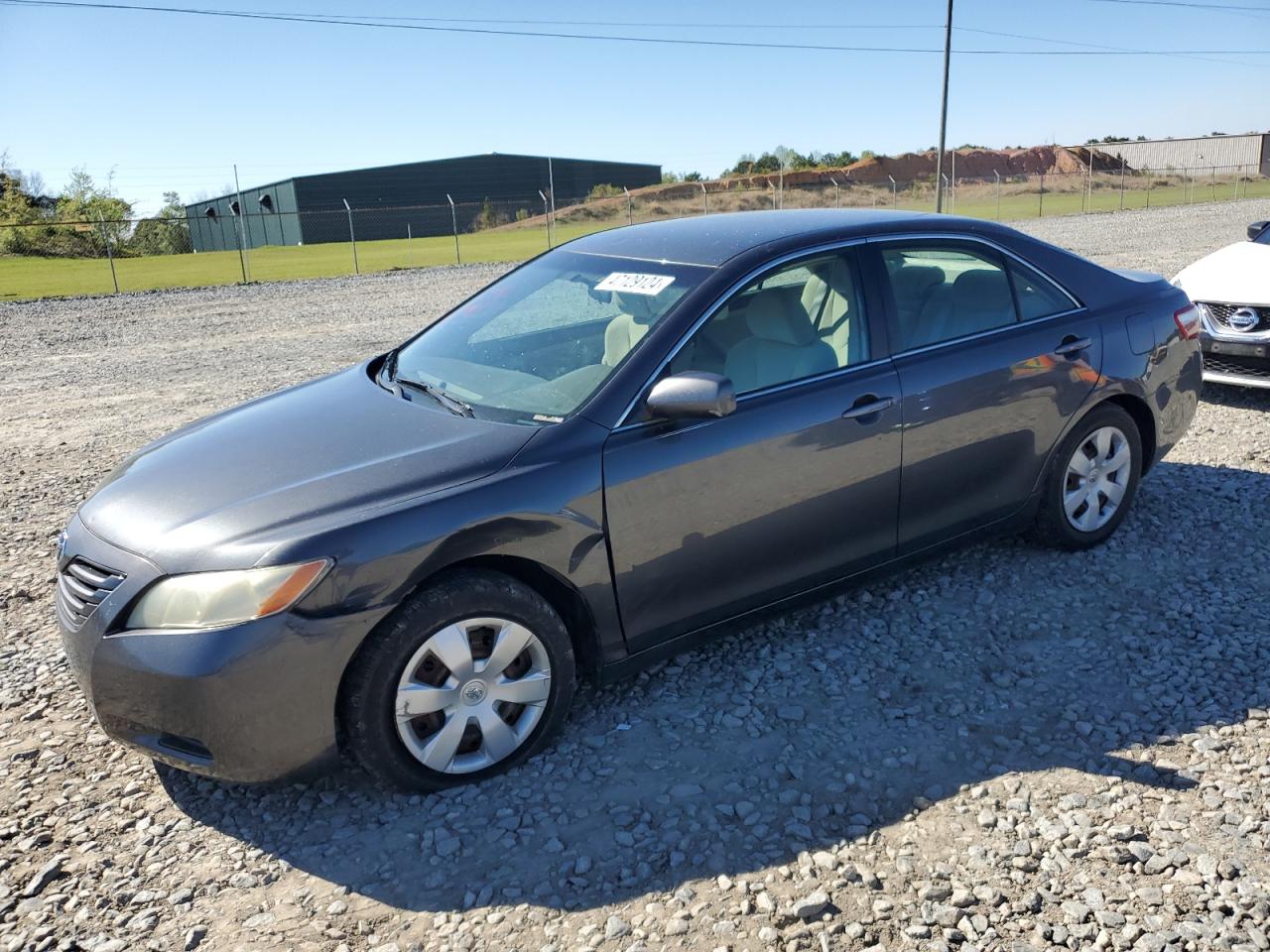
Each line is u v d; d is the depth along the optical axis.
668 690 3.51
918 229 3.93
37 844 2.81
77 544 2.98
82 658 2.80
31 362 11.66
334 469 2.99
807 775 2.99
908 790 2.91
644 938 2.38
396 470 2.94
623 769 3.06
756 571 3.45
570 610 3.19
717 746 3.17
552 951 2.35
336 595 2.68
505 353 3.62
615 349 3.34
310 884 2.62
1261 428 6.40
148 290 21.33
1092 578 4.24
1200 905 2.41
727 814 2.83
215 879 2.66
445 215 74.62
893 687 3.47
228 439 3.39
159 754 2.80
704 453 3.21
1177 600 4.03
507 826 2.82
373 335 12.85
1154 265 15.92
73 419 8.34
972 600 4.09
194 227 77.94
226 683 2.62
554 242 35.81
